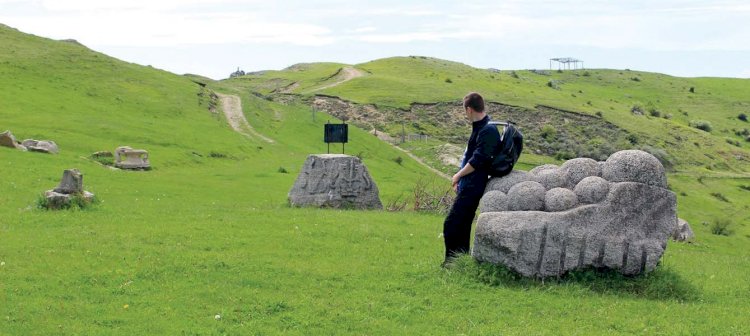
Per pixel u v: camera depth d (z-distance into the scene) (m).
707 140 138.12
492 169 13.80
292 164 59.47
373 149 85.56
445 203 28.97
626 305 12.37
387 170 64.00
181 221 20.55
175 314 11.57
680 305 12.60
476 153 13.63
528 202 13.38
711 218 77.81
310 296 12.71
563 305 12.26
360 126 114.25
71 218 20.58
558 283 13.16
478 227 13.42
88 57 94.88
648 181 13.37
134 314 11.52
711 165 122.88
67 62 89.50
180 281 13.44
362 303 12.34
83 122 60.69
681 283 13.61
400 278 13.97
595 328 11.26
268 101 110.38
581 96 171.38
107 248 16.08
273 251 16.30
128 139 57.59
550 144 114.75
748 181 111.06
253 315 11.64
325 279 13.88
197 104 87.56
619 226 13.22
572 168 13.84
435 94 133.50
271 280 13.66
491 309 12.08
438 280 13.59
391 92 134.00
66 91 76.44
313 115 99.00
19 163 36.12
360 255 16.22
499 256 13.31
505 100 134.12
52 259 14.86
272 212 23.52
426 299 12.59
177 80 98.75
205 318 11.42
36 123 57.31
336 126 33.97
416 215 26.06
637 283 13.23
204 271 14.15
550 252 13.12
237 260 15.10
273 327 11.14
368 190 28.75
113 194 31.08
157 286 13.10
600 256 13.16
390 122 116.75
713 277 15.89
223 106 94.06
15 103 65.44
